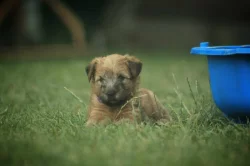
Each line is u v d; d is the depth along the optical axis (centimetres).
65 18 3030
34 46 3431
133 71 987
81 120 1036
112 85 960
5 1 3231
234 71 917
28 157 731
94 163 701
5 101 1409
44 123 1005
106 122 988
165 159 714
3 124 997
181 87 1702
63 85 1823
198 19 3641
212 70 968
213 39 3606
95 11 3906
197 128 926
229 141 826
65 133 891
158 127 924
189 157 721
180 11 3638
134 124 957
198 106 1102
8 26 3584
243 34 3588
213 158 721
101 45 3516
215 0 3559
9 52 3108
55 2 2989
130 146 783
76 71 2308
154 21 3669
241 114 958
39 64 2634
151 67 2497
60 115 1085
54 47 3303
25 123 1008
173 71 2294
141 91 1062
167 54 3291
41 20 3722
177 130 902
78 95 1548
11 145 804
